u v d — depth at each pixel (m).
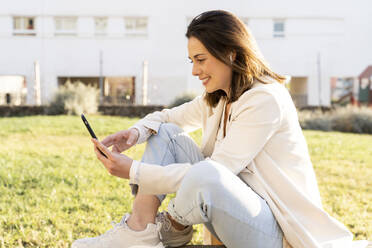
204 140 1.75
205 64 1.52
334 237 1.41
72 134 7.36
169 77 16.12
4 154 5.02
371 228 2.60
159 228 1.47
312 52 16.30
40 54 15.67
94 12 15.74
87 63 15.84
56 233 2.38
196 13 16.11
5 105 11.73
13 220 2.58
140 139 1.71
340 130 11.01
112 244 1.43
